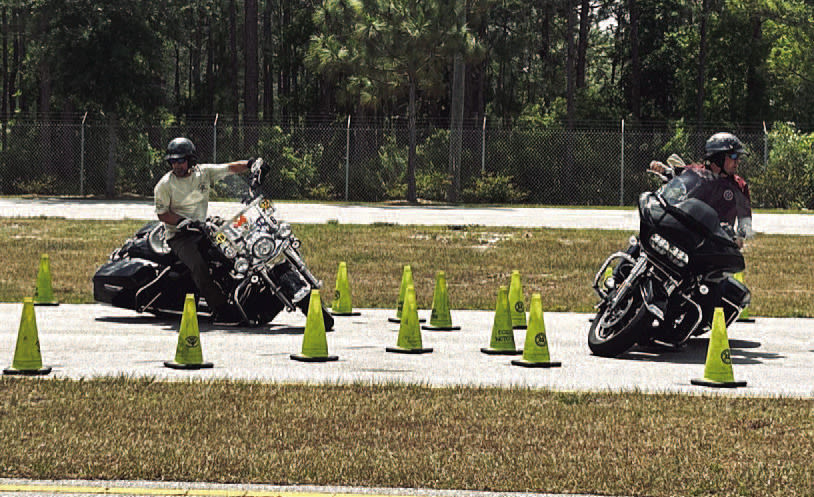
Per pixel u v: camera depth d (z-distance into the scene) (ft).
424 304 49.14
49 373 29.53
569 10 189.16
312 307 32.94
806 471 20.33
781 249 72.49
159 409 24.94
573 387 28.68
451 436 22.82
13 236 75.20
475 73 213.46
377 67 133.69
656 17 235.20
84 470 20.10
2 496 18.74
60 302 47.73
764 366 33.09
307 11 210.59
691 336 36.42
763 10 180.24
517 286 42.32
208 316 41.37
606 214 106.32
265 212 38.91
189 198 39.34
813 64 173.99
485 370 31.48
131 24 139.03
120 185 144.77
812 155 134.10
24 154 148.36
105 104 139.44
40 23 139.33
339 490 19.26
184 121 189.88
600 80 303.68
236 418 24.18
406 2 132.05
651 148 164.86
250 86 163.22
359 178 145.89
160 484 19.56
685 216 33.65
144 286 40.68
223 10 239.50
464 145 157.69
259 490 19.24
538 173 152.97
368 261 65.10
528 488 19.31
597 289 35.81
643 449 21.90
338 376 29.84
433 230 80.23
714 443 22.39
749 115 199.72
